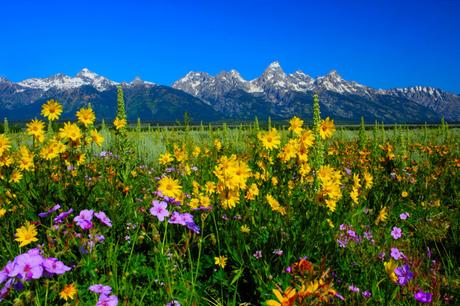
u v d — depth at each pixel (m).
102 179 4.62
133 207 4.02
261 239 3.59
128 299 2.59
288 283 2.92
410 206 6.05
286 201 3.81
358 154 10.58
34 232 2.70
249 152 8.56
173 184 3.36
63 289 2.39
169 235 3.54
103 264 2.96
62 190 3.77
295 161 4.28
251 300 3.12
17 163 4.33
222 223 3.76
